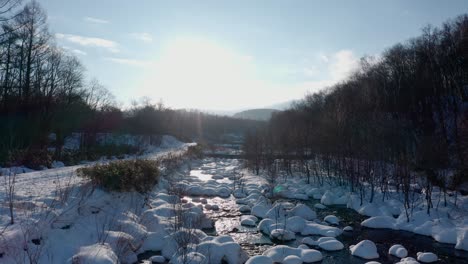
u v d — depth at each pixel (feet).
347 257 27.91
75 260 19.89
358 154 50.98
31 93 86.22
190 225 31.60
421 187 44.52
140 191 37.35
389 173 50.62
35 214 23.29
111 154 88.89
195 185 55.36
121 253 24.04
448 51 76.84
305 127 76.07
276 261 26.32
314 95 188.14
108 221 27.81
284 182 61.67
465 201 38.63
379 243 31.17
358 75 134.10
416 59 89.61
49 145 87.92
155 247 27.63
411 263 24.86
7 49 83.92
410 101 77.30
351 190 49.85
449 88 74.69
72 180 37.37
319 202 48.65
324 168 62.54
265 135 88.33
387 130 54.65
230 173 77.00
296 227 34.30
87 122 104.37
